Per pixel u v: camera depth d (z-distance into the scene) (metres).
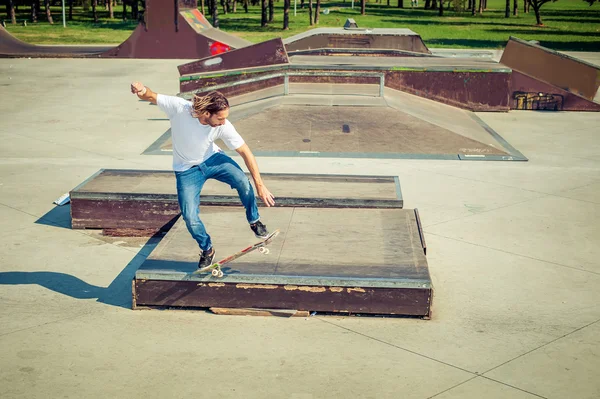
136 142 11.41
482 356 4.45
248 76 14.77
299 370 4.24
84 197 6.94
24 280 5.72
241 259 5.27
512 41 15.55
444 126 11.88
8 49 27.34
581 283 5.74
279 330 4.81
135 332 4.76
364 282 4.90
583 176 9.41
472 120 13.70
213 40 25.88
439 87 14.86
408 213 6.52
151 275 5.02
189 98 12.63
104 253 6.43
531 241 6.77
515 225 7.25
